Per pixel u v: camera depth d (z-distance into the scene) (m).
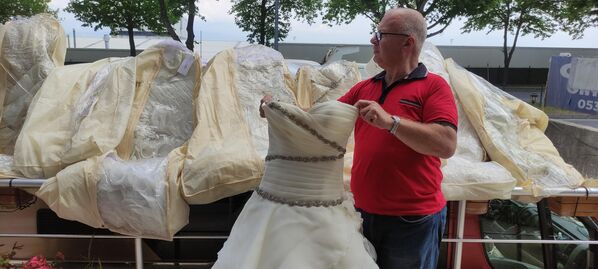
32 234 2.65
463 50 20.38
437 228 1.88
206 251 2.82
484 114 2.97
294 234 1.59
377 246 1.89
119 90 2.93
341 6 13.59
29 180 2.52
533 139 3.06
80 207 2.37
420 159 1.77
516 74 20.52
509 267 2.82
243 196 2.75
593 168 4.96
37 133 2.73
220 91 2.92
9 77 3.15
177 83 3.09
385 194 1.80
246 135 2.72
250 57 3.23
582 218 2.80
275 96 3.05
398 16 1.75
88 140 2.63
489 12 14.52
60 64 3.32
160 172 2.44
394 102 1.78
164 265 2.80
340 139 1.65
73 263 2.78
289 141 1.63
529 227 2.84
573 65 10.66
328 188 1.67
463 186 2.46
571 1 12.80
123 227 2.37
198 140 2.63
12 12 14.82
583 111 10.21
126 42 19.59
